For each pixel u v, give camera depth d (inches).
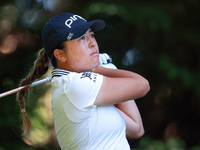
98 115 277.4
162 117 737.6
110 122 278.8
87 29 283.9
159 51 687.1
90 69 299.3
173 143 685.9
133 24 655.8
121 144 281.9
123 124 290.2
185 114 735.7
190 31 684.7
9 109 684.1
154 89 714.2
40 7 697.0
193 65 697.0
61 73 294.8
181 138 740.0
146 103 735.1
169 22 645.9
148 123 740.7
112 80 278.2
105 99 273.6
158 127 741.9
